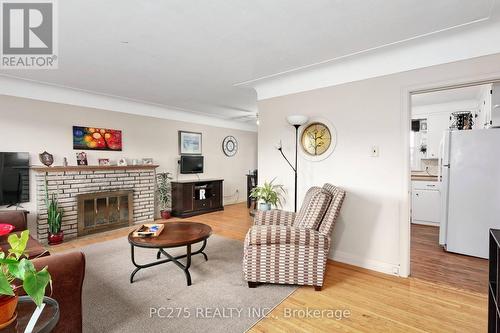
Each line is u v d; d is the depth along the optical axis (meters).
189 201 5.39
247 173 7.46
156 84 3.66
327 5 1.80
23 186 3.50
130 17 1.94
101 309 2.00
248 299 2.15
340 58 2.72
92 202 4.20
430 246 3.59
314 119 3.13
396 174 2.60
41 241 3.63
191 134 5.88
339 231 2.96
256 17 1.95
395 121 2.59
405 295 2.22
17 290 1.11
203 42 2.36
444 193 3.38
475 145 3.13
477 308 2.03
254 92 4.07
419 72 2.46
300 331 1.75
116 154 4.57
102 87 3.81
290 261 2.30
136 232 2.58
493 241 1.48
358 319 1.88
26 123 3.57
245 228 4.46
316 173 3.16
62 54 2.62
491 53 2.13
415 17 1.95
